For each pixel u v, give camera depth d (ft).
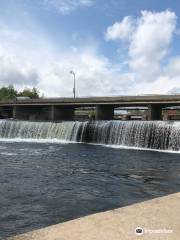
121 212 26.53
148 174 71.82
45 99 205.26
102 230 22.62
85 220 24.62
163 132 129.59
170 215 25.80
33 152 112.98
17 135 176.96
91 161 91.97
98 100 179.73
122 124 143.84
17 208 44.80
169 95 154.81
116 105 186.29
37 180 63.87
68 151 117.19
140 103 166.20
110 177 67.87
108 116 190.90
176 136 125.49
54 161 91.20
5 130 181.16
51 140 165.07
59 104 198.39
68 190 55.72
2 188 56.49
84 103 186.50
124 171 75.61
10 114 254.88
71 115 215.51
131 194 53.47
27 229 37.17
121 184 61.16
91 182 62.69
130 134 140.05
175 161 93.30
